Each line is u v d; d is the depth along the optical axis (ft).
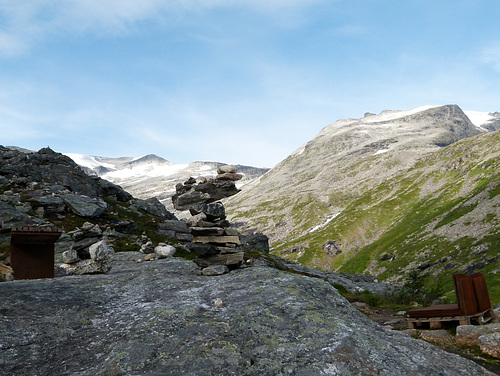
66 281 37.96
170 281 38.17
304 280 34.73
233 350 21.07
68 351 21.61
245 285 34.50
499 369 25.52
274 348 21.45
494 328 31.48
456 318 36.01
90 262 47.47
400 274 549.54
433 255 553.64
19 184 133.80
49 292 31.86
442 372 20.06
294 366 19.45
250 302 29.07
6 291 30.91
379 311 61.57
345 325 24.62
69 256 46.73
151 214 158.10
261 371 19.21
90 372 18.93
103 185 159.84
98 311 28.55
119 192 163.73
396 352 21.90
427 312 38.22
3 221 86.89
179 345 21.57
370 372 18.98
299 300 28.60
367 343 22.15
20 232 44.11
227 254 43.52
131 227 121.19
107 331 24.50
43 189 126.52
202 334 23.06
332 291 33.58
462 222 618.03
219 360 20.04
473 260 473.26
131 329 24.11
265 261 120.57
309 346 21.50
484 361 27.30
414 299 76.43
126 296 32.86
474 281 37.27
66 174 147.43
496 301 250.78
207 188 46.32
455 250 530.68
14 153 157.99
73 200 120.57
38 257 46.37
